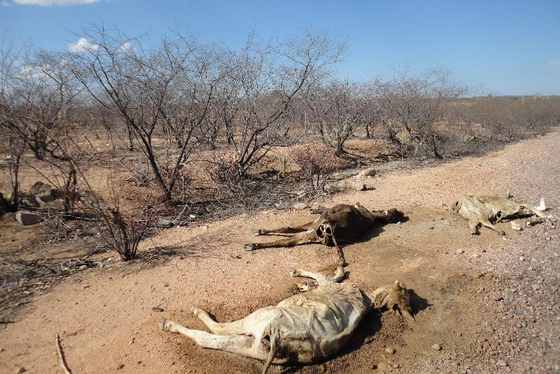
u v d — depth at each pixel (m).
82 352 4.77
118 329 5.15
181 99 10.61
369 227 7.97
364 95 18.36
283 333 4.37
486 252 7.06
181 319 5.31
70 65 9.72
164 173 10.88
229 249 7.31
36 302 5.79
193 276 6.38
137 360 4.61
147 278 6.35
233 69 11.00
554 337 4.92
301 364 4.53
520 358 4.64
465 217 8.46
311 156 13.79
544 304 5.54
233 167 11.48
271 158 13.77
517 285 6.03
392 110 16.97
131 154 13.48
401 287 5.44
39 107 9.52
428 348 4.85
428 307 5.59
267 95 12.07
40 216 8.68
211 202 10.20
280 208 9.42
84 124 16.36
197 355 4.68
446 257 6.92
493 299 5.71
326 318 4.68
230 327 4.81
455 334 5.06
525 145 18.77
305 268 6.63
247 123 11.44
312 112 15.38
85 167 10.60
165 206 9.40
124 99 9.97
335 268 6.55
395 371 4.52
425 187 11.05
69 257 7.23
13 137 9.20
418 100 16.75
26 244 7.82
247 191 10.98
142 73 9.12
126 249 6.91
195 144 10.48
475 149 17.59
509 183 11.34
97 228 8.45
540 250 7.07
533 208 8.43
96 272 6.60
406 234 7.83
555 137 21.78
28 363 4.60
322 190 10.72
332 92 15.95
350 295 5.26
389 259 6.88
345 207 7.59
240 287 6.05
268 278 6.29
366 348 4.82
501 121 21.73
